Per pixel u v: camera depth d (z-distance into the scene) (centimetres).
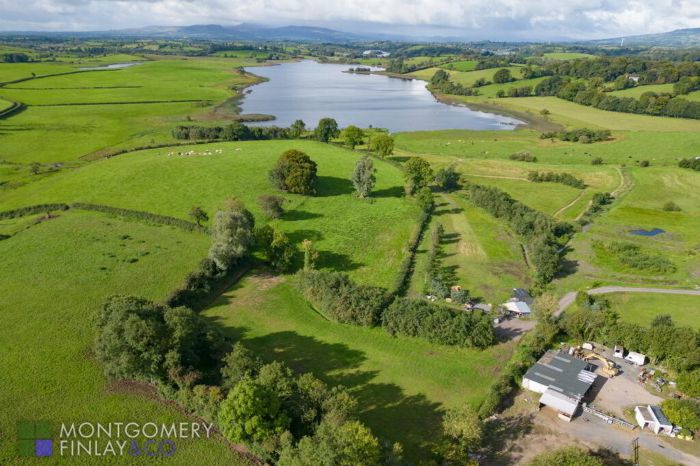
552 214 11981
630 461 4928
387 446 4675
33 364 5919
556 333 6881
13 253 8762
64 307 7150
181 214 10738
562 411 5525
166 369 5494
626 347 6562
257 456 4728
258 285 8288
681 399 5609
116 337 5456
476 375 6212
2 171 13238
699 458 4988
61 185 12188
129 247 9200
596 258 9694
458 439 4919
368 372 6206
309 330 7069
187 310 5984
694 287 8481
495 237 10550
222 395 5034
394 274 8844
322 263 9162
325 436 4341
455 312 7500
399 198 12631
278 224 10669
